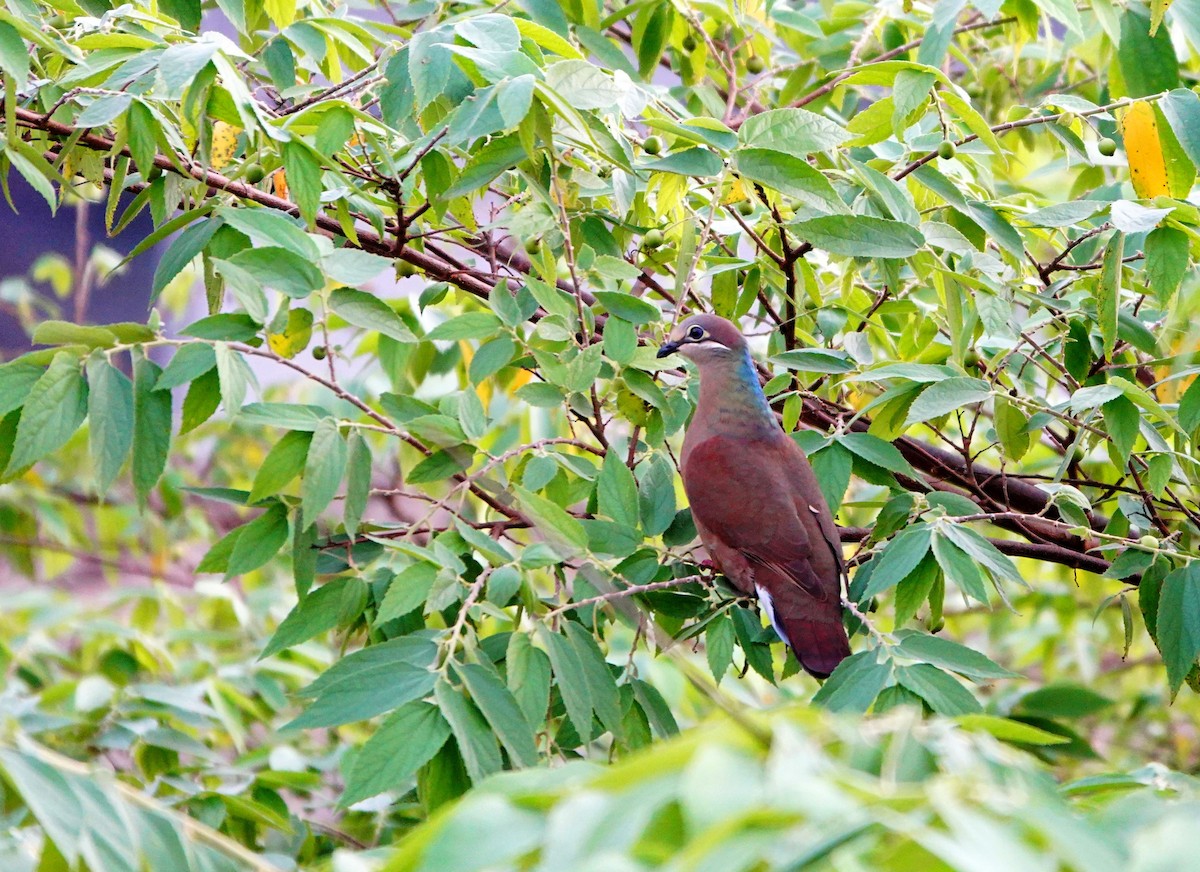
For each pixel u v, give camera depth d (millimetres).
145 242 6988
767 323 11117
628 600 6949
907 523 7473
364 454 6406
